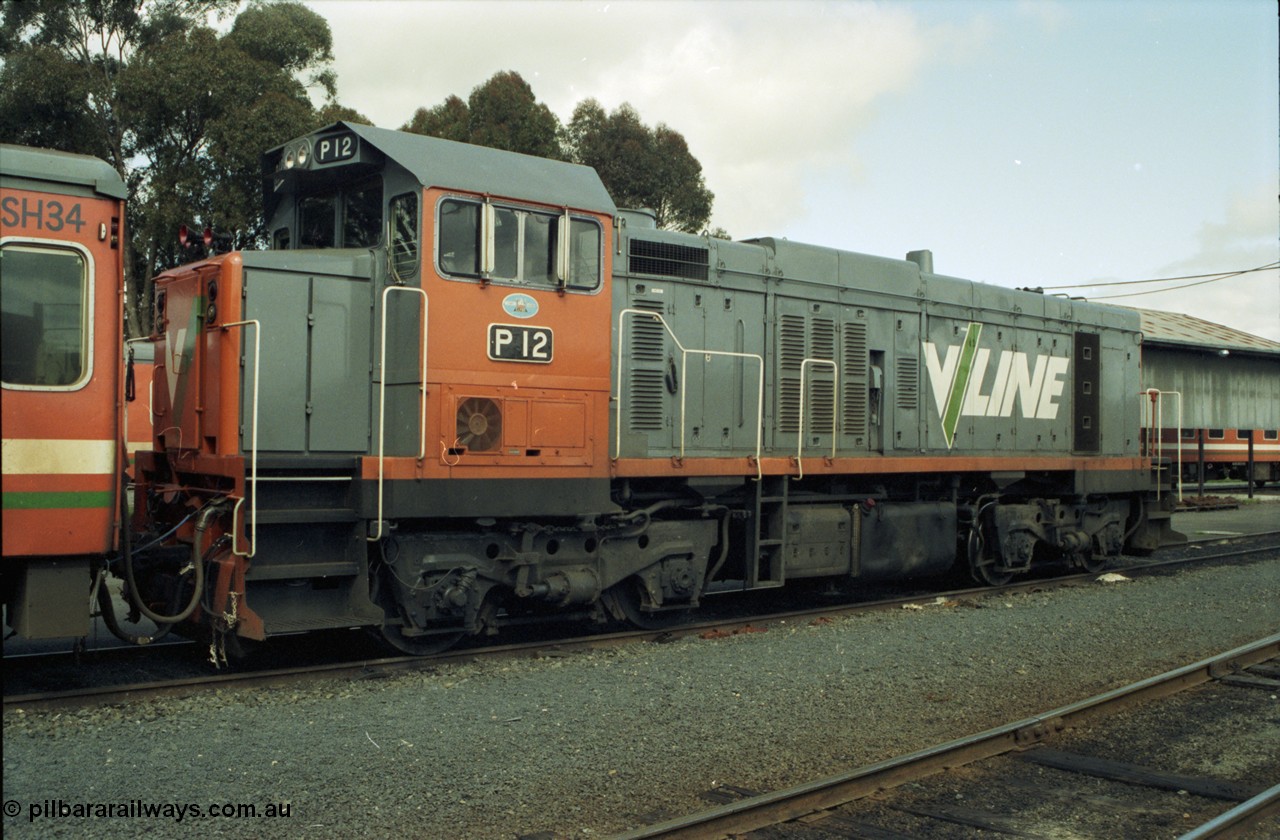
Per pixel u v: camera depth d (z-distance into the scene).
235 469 6.64
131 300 21.70
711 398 9.28
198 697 6.39
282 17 23.33
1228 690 7.19
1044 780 5.22
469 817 4.51
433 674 7.14
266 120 20.41
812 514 9.96
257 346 6.53
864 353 10.62
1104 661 8.02
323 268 7.22
